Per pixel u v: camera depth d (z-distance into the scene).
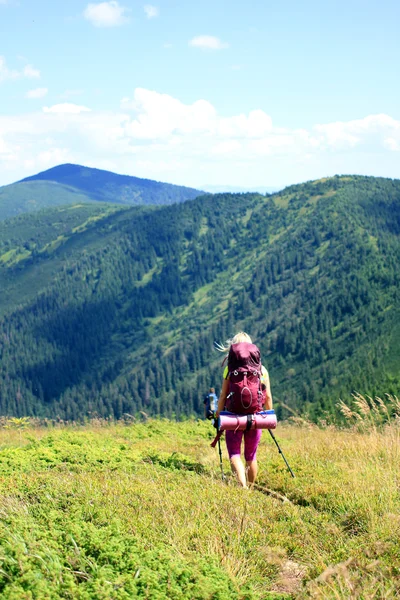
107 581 3.52
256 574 4.12
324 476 6.77
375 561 3.83
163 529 4.68
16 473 6.66
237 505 5.45
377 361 155.50
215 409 7.27
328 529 4.88
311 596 3.72
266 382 6.65
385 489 5.76
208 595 3.54
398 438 8.25
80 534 4.23
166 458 8.26
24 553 3.72
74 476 6.41
